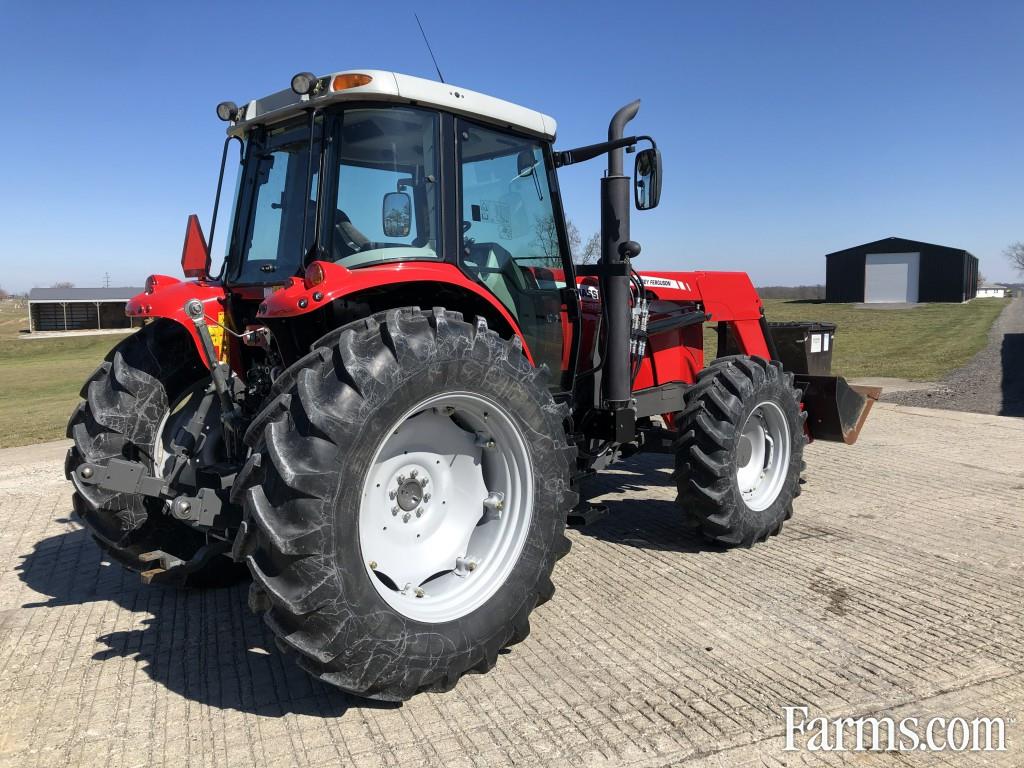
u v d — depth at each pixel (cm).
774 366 469
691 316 517
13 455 830
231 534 320
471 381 294
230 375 350
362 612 261
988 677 297
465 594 301
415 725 272
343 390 262
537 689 295
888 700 281
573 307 429
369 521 289
